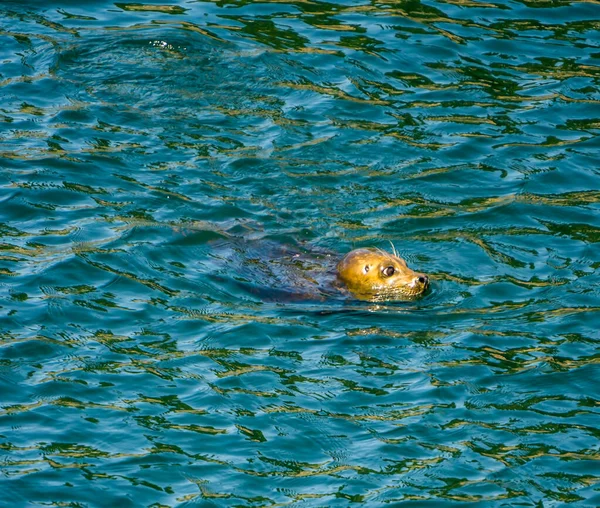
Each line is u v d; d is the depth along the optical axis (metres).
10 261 24.56
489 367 21.17
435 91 33.41
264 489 17.77
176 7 38.66
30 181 27.86
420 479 17.98
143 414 19.64
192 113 32.00
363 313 23.38
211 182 28.42
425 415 19.67
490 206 27.62
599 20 37.94
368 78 34.06
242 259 25.28
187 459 18.48
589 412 19.73
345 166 29.44
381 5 38.91
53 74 33.66
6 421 19.31
